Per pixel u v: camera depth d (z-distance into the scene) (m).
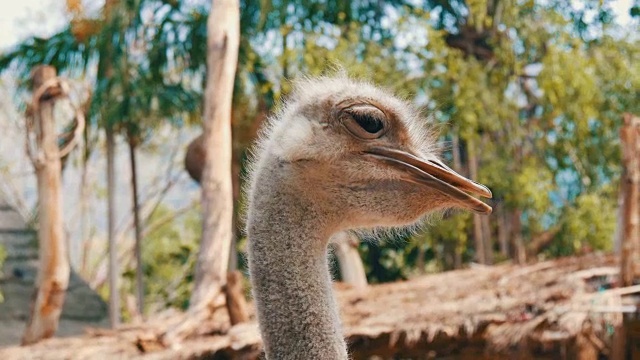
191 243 18.92
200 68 12.34
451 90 11.59
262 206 2.82
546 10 11.86
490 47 12.66
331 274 3.07
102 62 11.88
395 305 8.04
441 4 12.69
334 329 2.81
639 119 7.11
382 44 11.75
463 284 8.73
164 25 12.13
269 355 2.80
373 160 2.78
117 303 12.52
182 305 16.84
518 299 7.09
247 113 11.56
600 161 12.96
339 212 2.79
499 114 12.12
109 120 12.10
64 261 9.55
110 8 11.54
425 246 13.82
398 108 2.83
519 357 6.39
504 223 13.51
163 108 12.03
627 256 6.84
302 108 2.84
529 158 12.70
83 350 7.64
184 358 7.00
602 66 12.35
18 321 13.05
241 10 11.51
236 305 7.89
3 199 13.98
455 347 6.83
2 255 12.55
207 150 9.03
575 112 12.14
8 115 18.80
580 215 12.75
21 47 12.91
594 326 6.29
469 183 2.79
